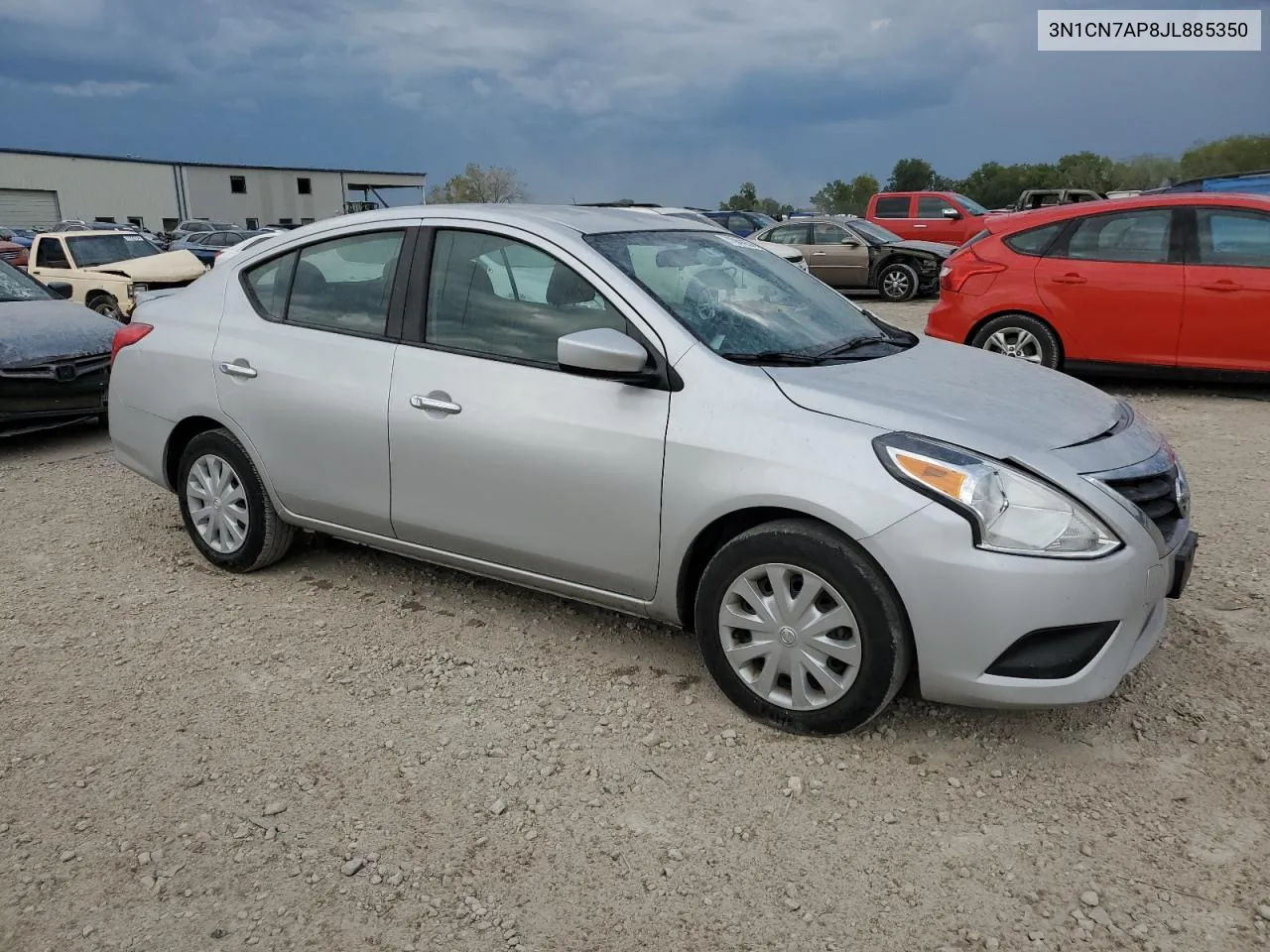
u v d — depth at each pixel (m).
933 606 2.88
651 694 3.53
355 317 4.11
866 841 2.75
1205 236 7.86
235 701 3.52
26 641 4.01
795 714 3.19
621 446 3.35
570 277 3.58
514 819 2.87
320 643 3.97
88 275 14.31
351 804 2.94
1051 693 2.89
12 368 6.96
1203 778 3.00
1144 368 8.13
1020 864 2.65
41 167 61.53
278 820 2.87
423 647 3.93
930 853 2.70
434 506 3.87
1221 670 3.62
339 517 4.21
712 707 3.43
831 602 3.06
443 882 2.62
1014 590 2.81
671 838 2.78
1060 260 8.30
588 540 3.50
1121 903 2.50
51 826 2.85
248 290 4.49
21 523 5.52
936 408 3.14
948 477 2.87
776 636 3.17
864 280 17.97
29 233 37.47
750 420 3.14
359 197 76.06
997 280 8.52
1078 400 3.50
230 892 2.59
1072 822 2.82
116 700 3.54
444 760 3.16
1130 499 3.00
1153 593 3.01
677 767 3.10
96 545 5.11
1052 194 22.17
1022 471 2.91
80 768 3.13
